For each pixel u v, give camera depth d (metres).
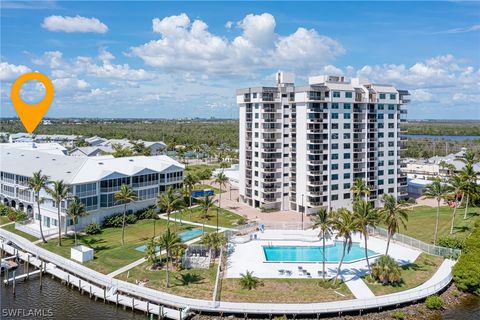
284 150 118.56
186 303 59.62
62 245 84.88
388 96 121.25
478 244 74.19
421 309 60.41
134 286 65.31
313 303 59.38
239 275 69.00
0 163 114.31
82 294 66.31
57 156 113.56
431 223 101.75
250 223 99.56
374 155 120.19
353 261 75.56
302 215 108.12
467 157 129.88
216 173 171.88
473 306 62.38
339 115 112.62
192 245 77.00
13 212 103.69
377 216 66.06
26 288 68.44
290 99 116.81
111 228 98.25
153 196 113.19
